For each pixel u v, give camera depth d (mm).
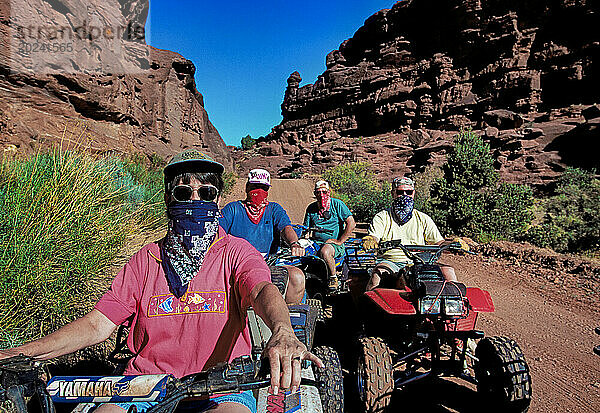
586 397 4547
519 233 17703
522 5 64938
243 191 34344
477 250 13625
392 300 4113
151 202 8281
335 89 98375
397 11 90750
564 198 27625
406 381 4129
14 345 3744
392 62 87375
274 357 1483
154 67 36250
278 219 5082
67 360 4070
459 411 4184
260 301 1849
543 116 56500
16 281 3938
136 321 2215
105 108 21891
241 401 2002
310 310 3568
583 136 45938
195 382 1593
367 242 5078
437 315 3920
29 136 15203
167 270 2180
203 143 48500
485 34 68812
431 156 60562
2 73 15992
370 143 75375
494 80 65312
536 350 5836
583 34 58938
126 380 1709
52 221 4492
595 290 8844
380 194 26594
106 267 5078
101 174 6117
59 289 4312
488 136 52906
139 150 25156
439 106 73250
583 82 57625
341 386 3385
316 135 99250
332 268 5691
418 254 4746
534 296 8555
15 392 1479
